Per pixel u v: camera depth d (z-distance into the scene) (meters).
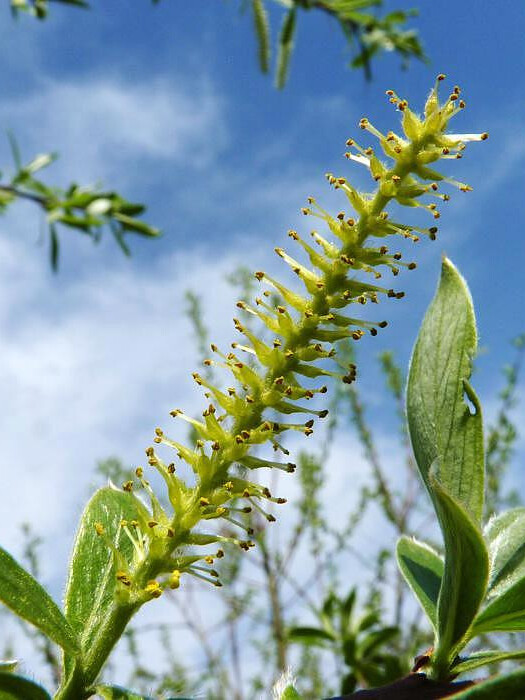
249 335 0.08
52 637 0.07
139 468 0.08
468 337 0.08
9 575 0.07
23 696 0.06
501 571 0.08
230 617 0.33
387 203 0.08
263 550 0.33
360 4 0.30
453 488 0.08
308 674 0.31
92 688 0.07
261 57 0.28
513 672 0.05
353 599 0.25
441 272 0.08
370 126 0.08
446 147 0.08
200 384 0.08
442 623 0.07
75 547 0.08
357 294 0.08
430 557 0.09
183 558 0.07
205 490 0.08
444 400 0.08
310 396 0.08
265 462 0.08
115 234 0.27
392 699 0.07
